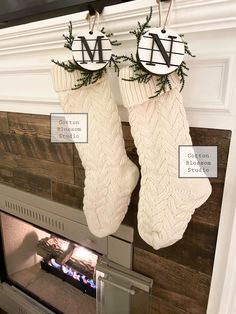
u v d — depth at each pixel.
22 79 0.91
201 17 0.52
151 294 0.82
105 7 0.61
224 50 0.54
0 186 1.17
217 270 0.67
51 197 1.00
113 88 0.72
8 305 1.32
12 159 1.08
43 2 0.70
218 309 0.70
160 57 0.52
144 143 0.59
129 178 0.67
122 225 0.81
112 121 0.64
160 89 0.55
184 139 0.57
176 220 0.59
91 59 0.60
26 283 1.33
